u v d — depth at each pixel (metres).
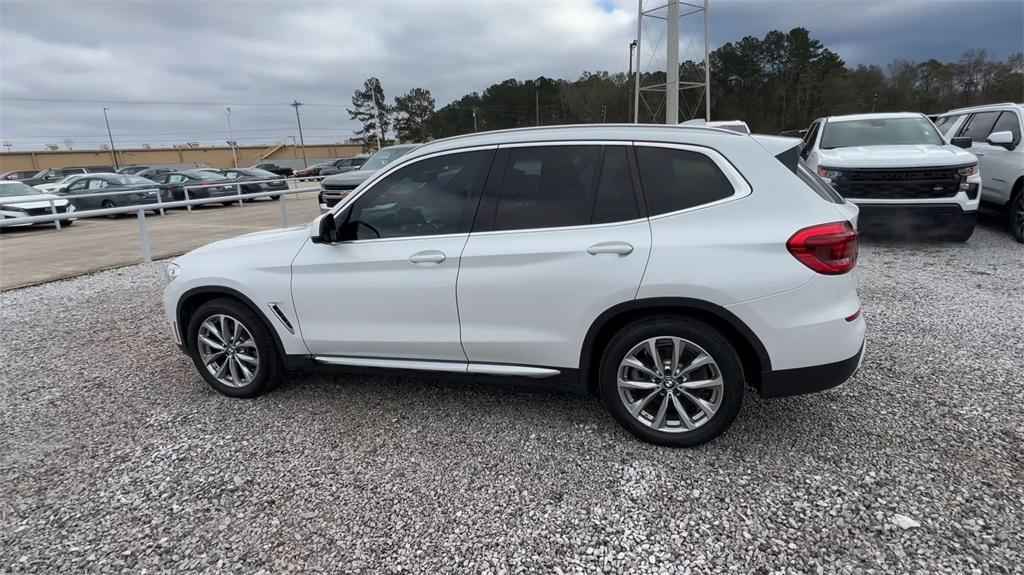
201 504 2.74
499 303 3.12
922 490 2.66
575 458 3.03
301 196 25.03
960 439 3.07
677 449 3.06
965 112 10.01
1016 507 2.52
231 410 3.70
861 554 2.29
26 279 7.79
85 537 2.53
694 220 2.86
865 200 7.52
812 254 2.73
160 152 73.69
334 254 3.45
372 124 79.50
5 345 5.12
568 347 3.07
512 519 2.58
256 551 2.42
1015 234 7.96
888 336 4.59
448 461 3.04
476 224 3.19
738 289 2.74
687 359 2.97
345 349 3.56
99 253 10.05
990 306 5.23
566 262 2.97
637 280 2.85
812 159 8.38
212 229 13.40
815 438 3.13
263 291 3.60
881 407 3.44
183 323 3.95
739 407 2.92
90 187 18.98
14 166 63.78
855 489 2.68
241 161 80.31
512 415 3.51
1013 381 3.72
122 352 4.86
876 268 6.76
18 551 2.45
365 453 3.14
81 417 3.66
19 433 3.47
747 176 2.85
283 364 3.77
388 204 3.38
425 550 2.41
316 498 2.77
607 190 3.00
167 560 2.38
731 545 2.37
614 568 2.27
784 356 2.80
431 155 3.32
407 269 3.27
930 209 7.34
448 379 3.40
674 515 2.56
